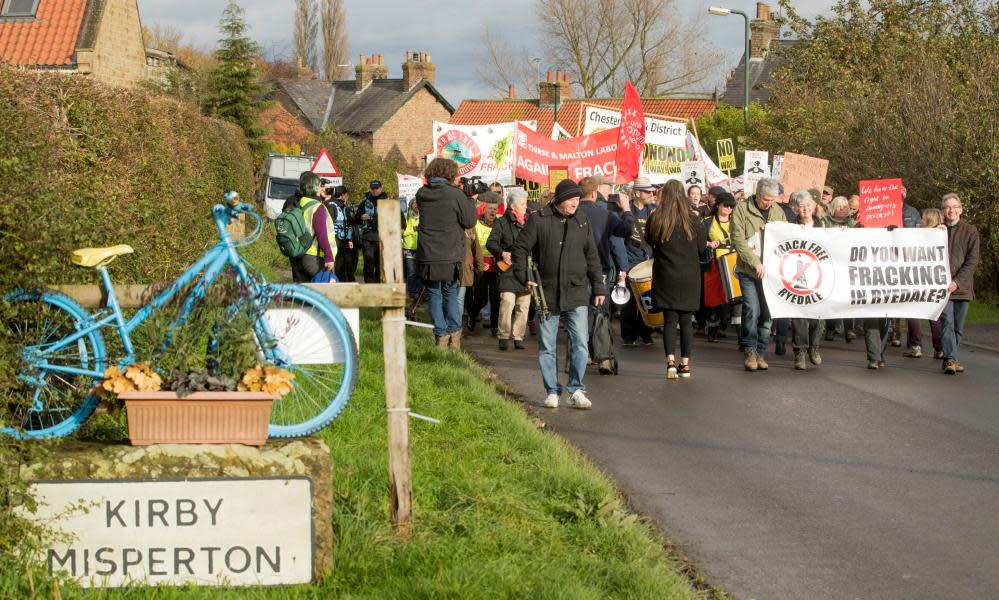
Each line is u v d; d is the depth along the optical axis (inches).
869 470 293.4
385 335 211.2
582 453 309.3
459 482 243.9
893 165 811.4
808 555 226.2
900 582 210.8
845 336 567.2
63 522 184.4
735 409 372.8
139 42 1226.0
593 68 2204.7
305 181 446.6
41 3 1123.3
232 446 189.3
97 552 185.3
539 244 367.9
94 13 1119.0
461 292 512.7
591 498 244.1
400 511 212.1
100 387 195.6
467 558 200.5
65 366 203.8
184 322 199.5
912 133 789.2
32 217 187.8
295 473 189.2
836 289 458.3
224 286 205.3
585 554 211.2
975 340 558.6
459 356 437.7
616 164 698.8
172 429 188.9
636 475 287.4
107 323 204.7
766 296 456.4
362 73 2768.2
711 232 510.9
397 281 211.6
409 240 614.2
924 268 462.6
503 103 2406.5
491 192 569.6
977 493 272.2
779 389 411.5
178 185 502.0
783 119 1160.8
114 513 185.3
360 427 295.6
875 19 1338.6
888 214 541.0
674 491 272.7
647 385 419.5
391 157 2529.5
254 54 1610.5
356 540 202.4
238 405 189.2
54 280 205.9
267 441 196.9
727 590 205.9
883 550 229.6
